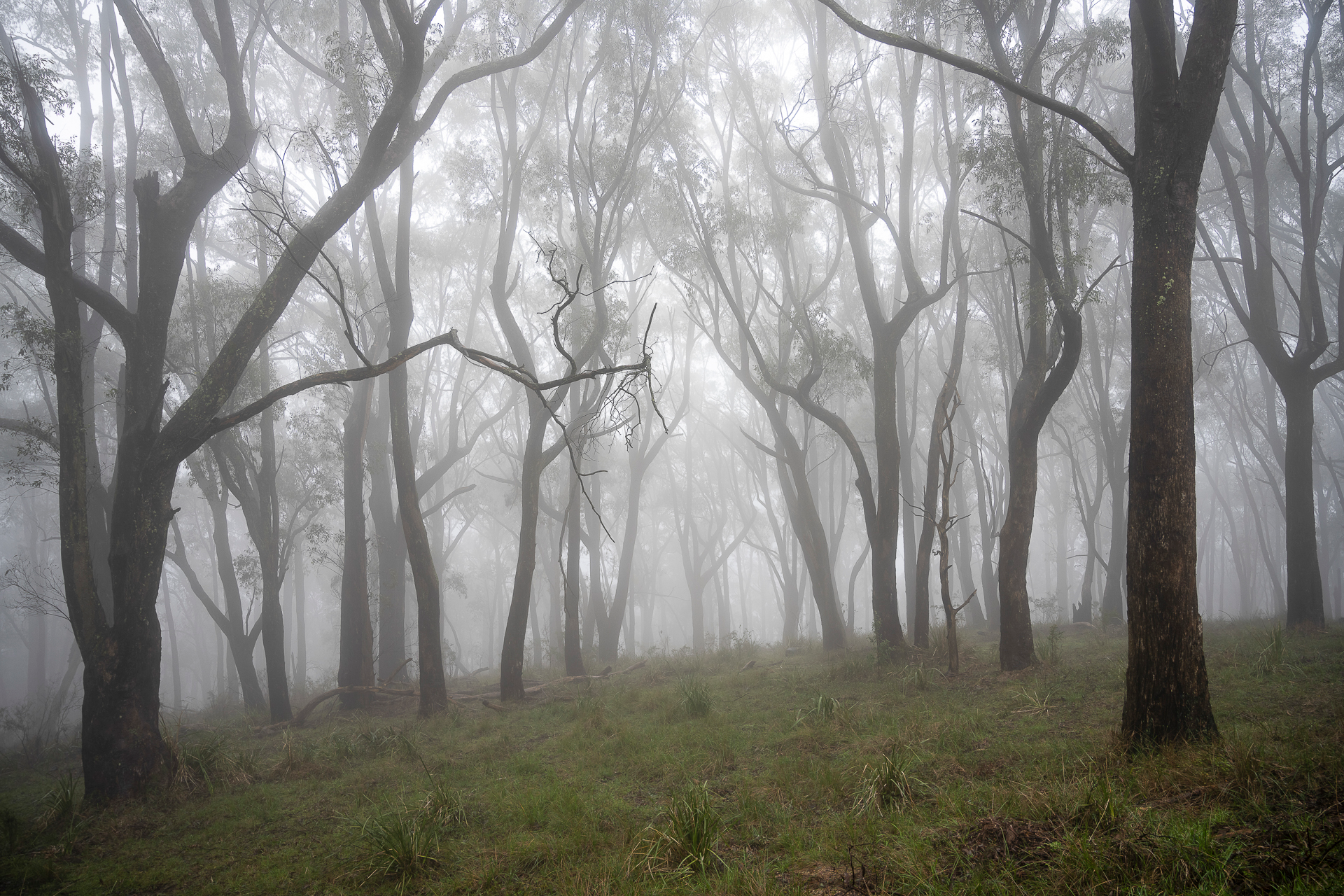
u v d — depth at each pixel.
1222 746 6.80
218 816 9.33
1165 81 7.96
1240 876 4.55
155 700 10.94
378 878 6.46
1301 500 17.73
